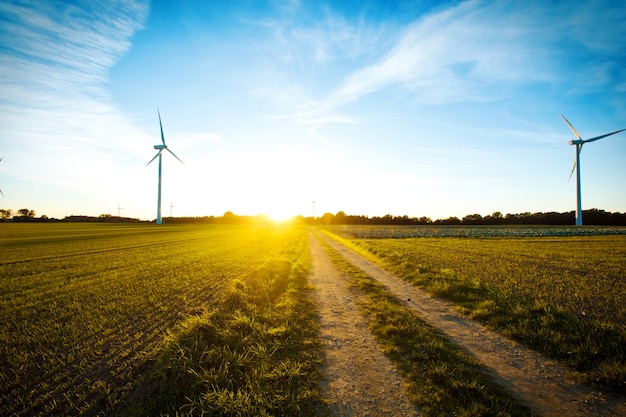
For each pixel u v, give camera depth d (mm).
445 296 12773
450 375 6211
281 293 13461
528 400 5477
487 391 5715
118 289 14297
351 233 73062
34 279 16750
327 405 5398
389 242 43250
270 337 8188
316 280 16672
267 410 5262
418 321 9609
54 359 7293
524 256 25453
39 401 5699
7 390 6109
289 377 6191
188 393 5688
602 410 5203
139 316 10430
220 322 8680
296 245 39031
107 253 29297
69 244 38656
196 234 66375
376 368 6711
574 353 7059
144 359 6926
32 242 41156
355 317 10281
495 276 16188
